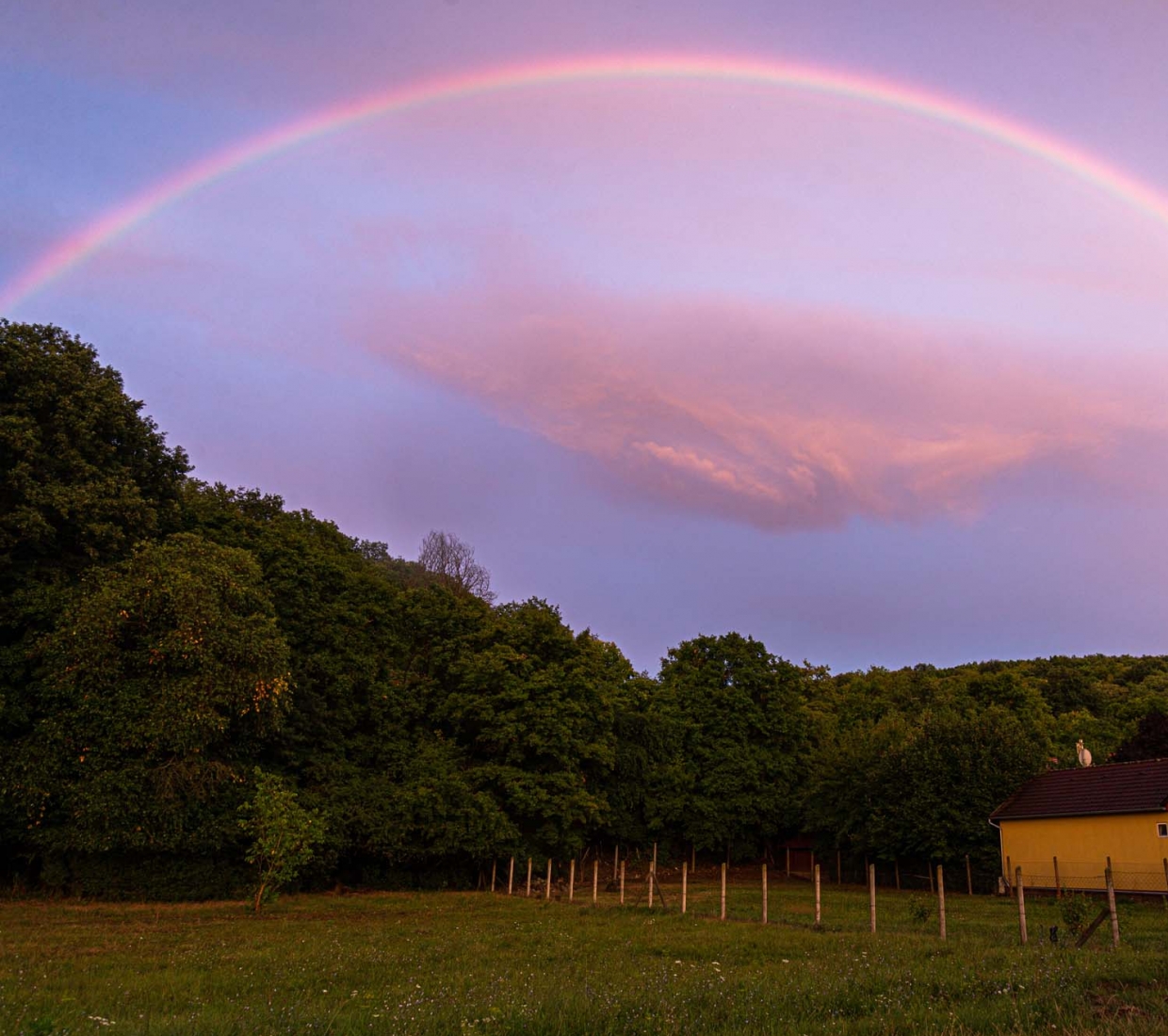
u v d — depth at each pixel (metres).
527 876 39.28
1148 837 33.69
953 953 15.22
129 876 29.36
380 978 13.54
